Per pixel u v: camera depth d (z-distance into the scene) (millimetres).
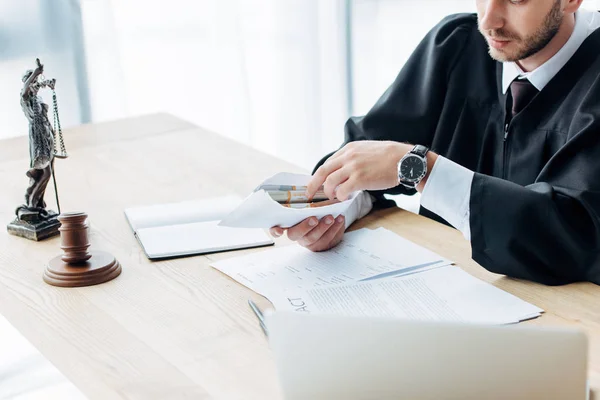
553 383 916
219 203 1818
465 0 3693
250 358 1217
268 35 3693
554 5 1635
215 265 1541
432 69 2027
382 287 1409
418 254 1551
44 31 3029
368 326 938
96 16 3152
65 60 3100
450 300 1357
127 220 1758
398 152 1539
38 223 1696
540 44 1677
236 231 1686
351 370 971
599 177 1495
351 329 944
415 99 2053
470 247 1594
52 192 1907
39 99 1664
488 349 915
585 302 1369
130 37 3363
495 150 1938
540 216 1446
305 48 3742
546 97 1772
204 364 1205
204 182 1957
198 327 1316
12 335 1312
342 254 1563
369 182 1531
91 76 3188
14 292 1459
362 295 1378
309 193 1600
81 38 3102
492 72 1972
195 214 1761
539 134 1781
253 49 3699
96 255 1550
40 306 1404
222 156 2146
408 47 3834
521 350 908
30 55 3035
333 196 1573
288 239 1664
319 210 1515
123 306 1398
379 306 1337
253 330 1300
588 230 1471
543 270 1456
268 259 1560
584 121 1592
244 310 1368
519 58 1703
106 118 3287
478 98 1979
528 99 1812
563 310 1340
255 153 2170
